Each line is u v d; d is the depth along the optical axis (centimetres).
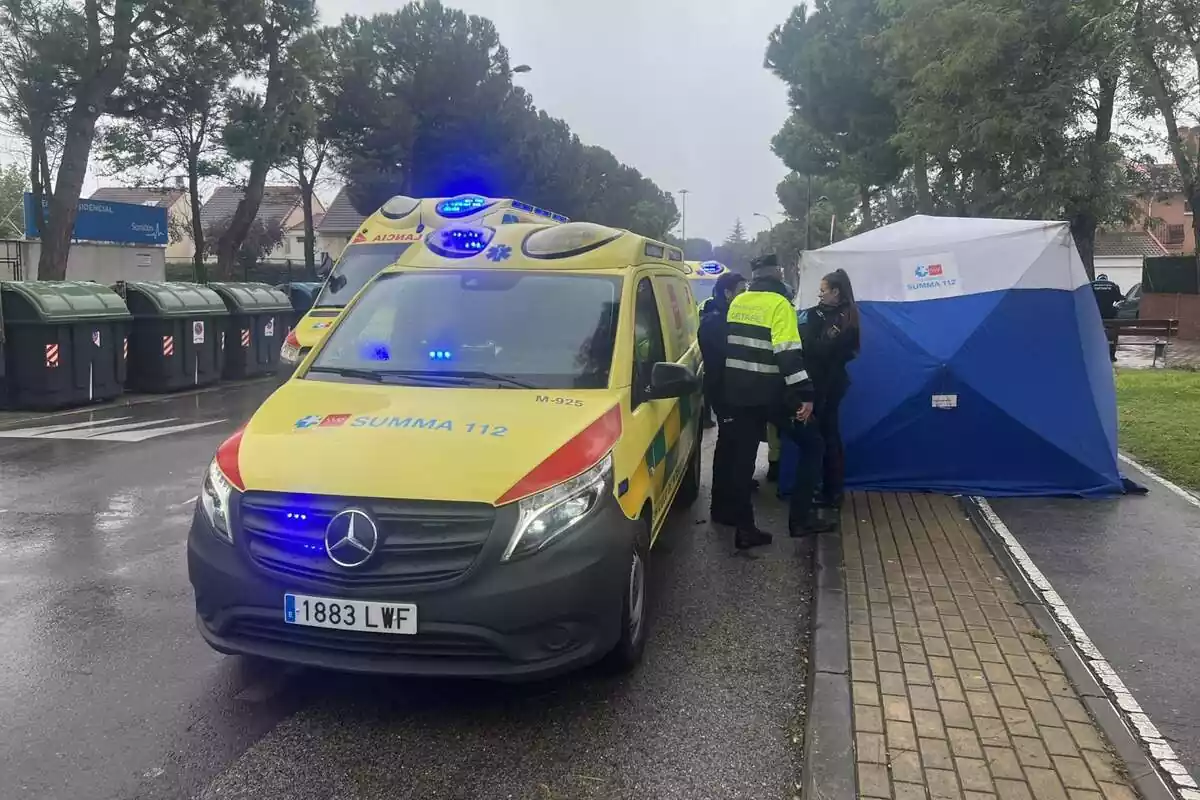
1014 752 340
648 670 426
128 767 338
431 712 383
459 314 489
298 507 354
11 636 455
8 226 4341
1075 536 615
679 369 461
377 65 3559
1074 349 711
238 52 2772
